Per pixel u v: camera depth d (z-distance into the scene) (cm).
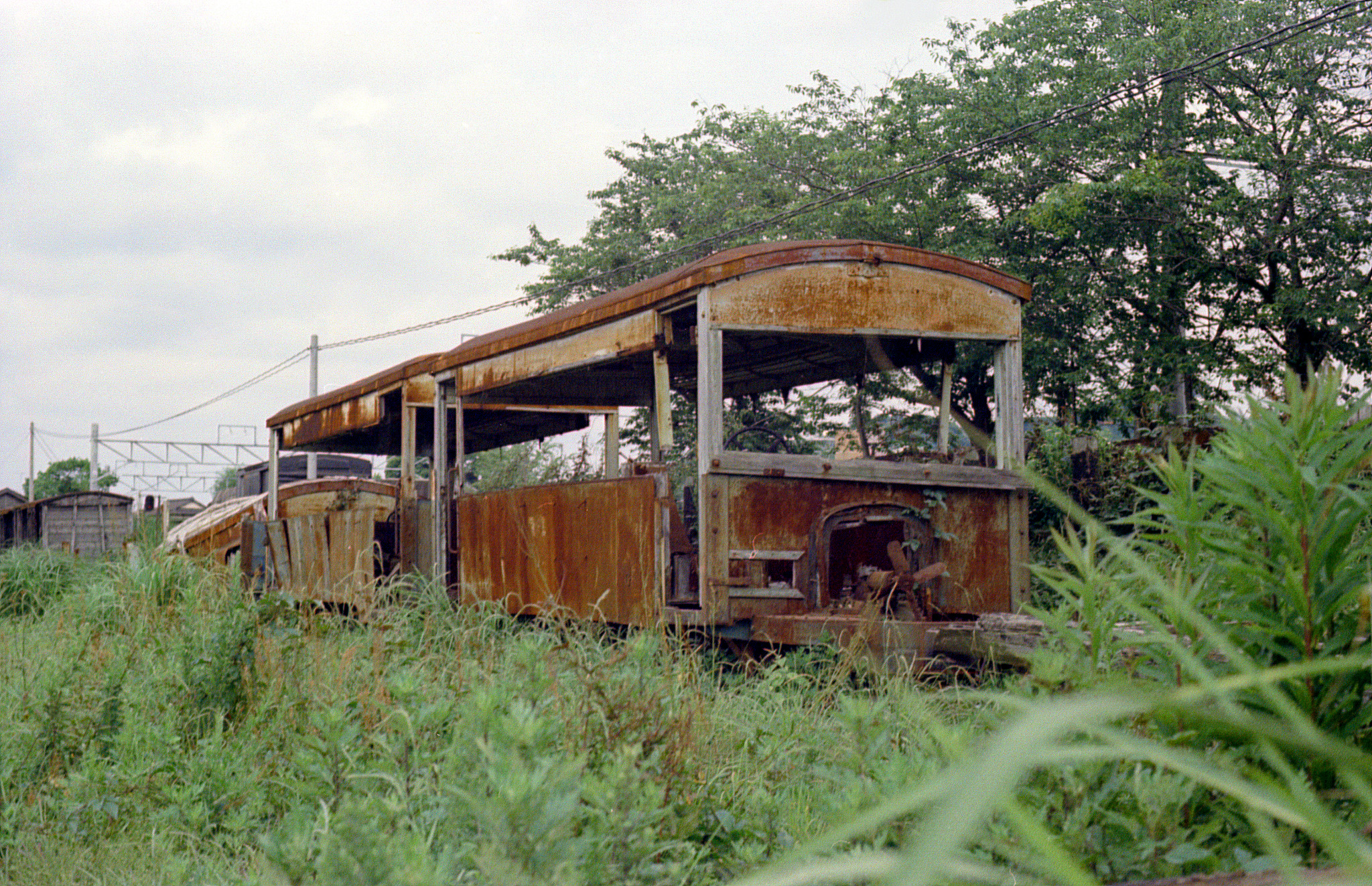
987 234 1933
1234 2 1794
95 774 459
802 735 477
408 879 191
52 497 3123
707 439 726
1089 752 60
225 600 697
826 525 750
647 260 2730
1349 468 246
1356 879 57
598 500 843
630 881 234
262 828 422
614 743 367
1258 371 1727
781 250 754
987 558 782
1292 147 1816
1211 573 268
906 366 913
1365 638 262
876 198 2003
